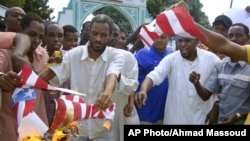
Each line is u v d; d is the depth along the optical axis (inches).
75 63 123.8
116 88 127.6
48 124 114.2
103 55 122.8
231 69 129.9
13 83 80.1
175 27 91.7
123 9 941.8
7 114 99.7
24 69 83.8
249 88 125.5
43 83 85.1
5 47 98.5
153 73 141.4
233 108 127.6
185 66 142.3
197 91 134.0
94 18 122.0
